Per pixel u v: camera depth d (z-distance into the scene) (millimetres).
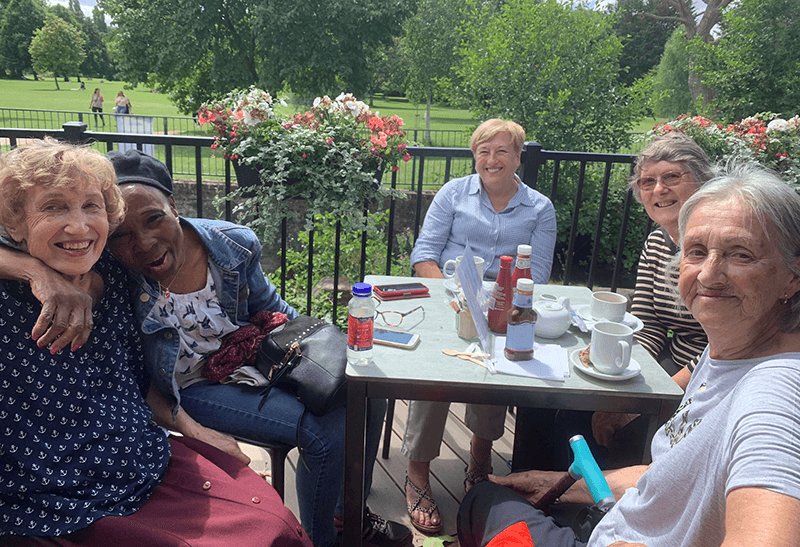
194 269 1934
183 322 1919
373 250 5383
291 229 7570
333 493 1874
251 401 1890
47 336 1312
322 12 23484
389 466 2508
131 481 1423
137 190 1593
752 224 984
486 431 2285
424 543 2049
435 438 2160
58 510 1312
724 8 17438
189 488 1460
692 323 2215
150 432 1531
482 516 1537
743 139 4312
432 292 2303
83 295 1384
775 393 843
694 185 2154
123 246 1596
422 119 50469
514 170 2746
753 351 1041
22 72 84812
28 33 83562
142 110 42094
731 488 780
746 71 13750
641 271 2352
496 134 2654
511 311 1707
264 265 7969
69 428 1375
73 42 78562
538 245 2789
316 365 1853
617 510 1236
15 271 1339
